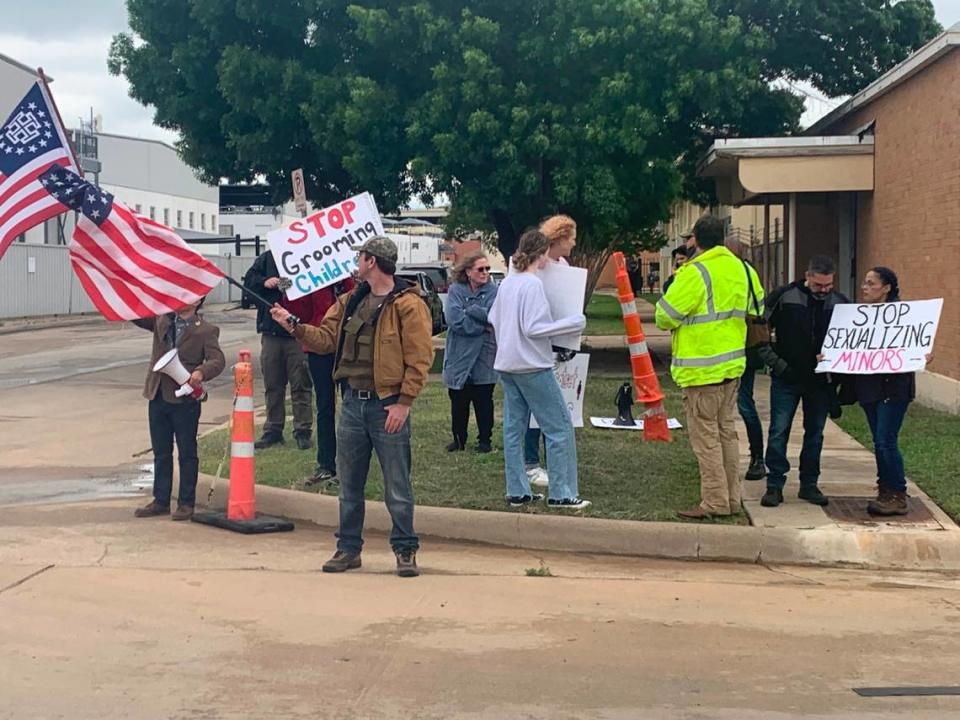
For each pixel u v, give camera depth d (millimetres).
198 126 19875
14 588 6828
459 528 8344
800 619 6391
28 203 8422
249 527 8438
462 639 5965
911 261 14820
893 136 15547
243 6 17906
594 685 5301
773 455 8695
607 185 17094
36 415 14797
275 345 11188
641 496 8898
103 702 5043
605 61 17234
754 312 8492
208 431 13477
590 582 7191
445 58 17516
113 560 7582
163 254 8297
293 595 6762
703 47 16906
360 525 7406
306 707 5012
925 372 14195
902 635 6109
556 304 8664
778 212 22922
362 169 17609
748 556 7883
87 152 52250
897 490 8375
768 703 5090
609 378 17594
